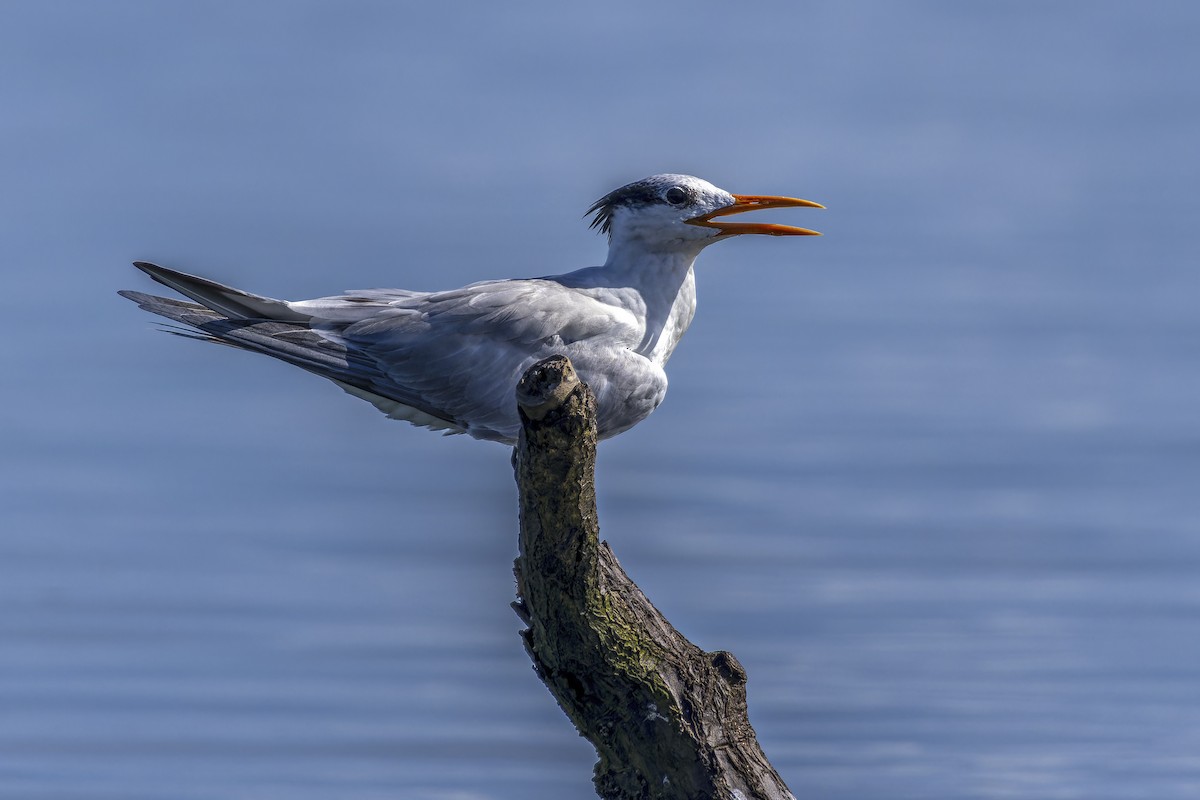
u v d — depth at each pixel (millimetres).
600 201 12656
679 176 12273
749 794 8570
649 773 8703
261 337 11617
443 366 11578
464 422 11812
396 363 11680
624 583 8758
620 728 8688
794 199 12172
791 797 8703
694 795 8586
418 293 12258
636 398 11734
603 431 11875
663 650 8656
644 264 12289
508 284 11875
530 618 9016
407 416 12156
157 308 11602
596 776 8984
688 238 12195
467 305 11672
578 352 11594
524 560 8414
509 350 11578
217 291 11758
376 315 11906
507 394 11531
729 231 12117
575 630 8492
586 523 8094
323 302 12102
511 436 11812
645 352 12227
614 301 12023
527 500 8008
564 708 8953
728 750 8641
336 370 11680
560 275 12375
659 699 8555
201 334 11625
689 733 8555
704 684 8656
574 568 8281
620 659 8523
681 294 12438
